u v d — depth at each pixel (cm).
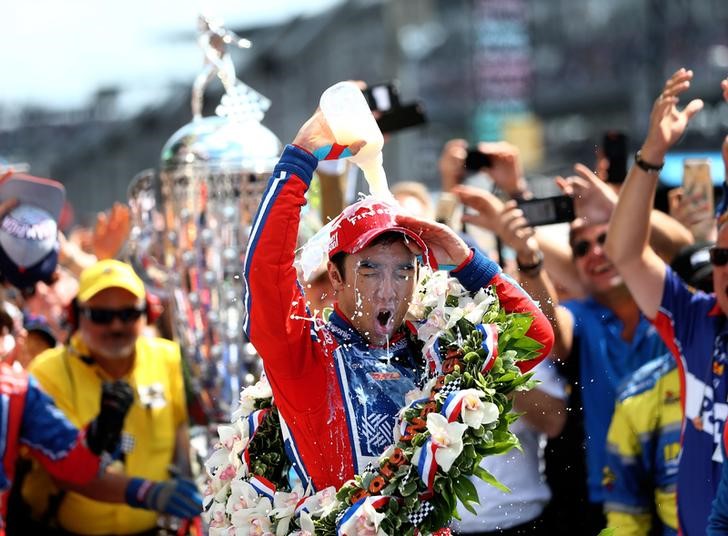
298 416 547
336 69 3066
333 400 545
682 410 730
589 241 891
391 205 552
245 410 593
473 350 545
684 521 714
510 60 3162
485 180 1277
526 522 775
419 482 522
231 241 814
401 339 563
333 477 546
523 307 573
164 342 935
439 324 553
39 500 887
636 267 744
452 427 520
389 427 544
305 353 539
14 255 930
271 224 532
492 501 769
